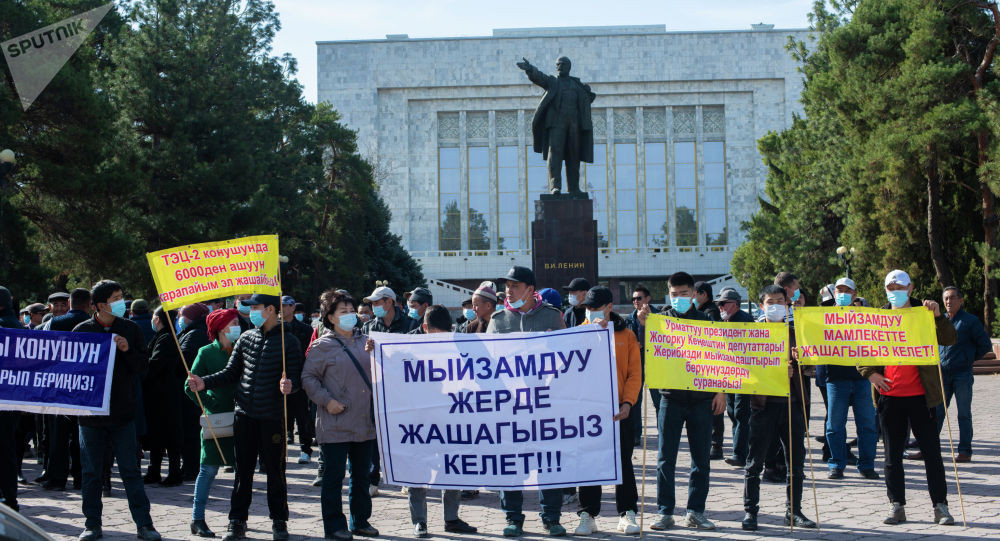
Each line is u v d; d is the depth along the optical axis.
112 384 7.31
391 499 9.30
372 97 79.06
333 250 47.97
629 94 78.94
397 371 7.27
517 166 79.44
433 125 79.75
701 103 78.62
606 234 78.50
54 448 9.98
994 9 27.80
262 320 7.29
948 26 28.55
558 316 7.61
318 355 7.22
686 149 79.19
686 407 7.42
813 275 40.75
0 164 18.61
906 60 28.73
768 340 7.21
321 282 49.12
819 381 10.38
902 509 7.42
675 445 7.42
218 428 7.56
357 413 7.21
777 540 6.89
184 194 32.97
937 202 29.64
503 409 7.14
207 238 32.66
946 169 28.41
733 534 7.14
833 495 8.82
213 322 8.14
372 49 79.62
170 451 10.28
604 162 79.00
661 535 7.14
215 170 32.84
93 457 7.33
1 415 8.01
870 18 30.42
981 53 29.88
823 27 39.09
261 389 7.22
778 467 9.59
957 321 10.80
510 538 7.18
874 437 9.79
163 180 33.03
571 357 7.13
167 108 32.81
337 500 7.16
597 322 7.22
